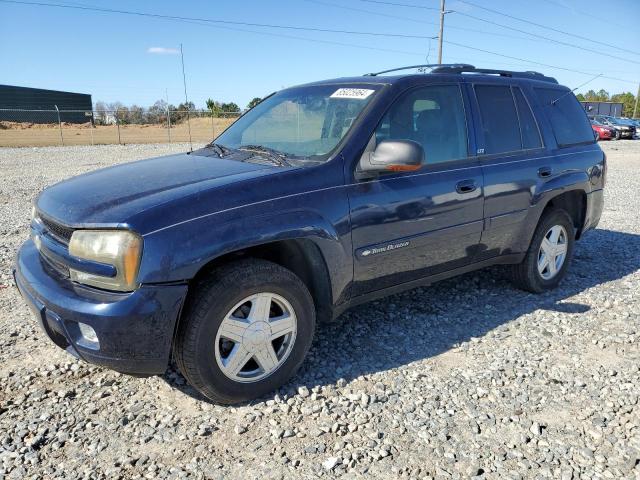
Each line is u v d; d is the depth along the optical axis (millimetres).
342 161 3354
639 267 5820
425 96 3896
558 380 3412
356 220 3359
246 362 3047
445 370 3535
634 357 3744
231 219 2879
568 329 4172
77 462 2619
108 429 2875
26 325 4137
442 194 3789
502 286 5105
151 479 2512
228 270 2916
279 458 2662
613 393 3271
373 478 2533
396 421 2965
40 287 2949
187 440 2795
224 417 2998
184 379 3381
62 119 58000
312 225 3125
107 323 2654
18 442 2752
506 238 4422
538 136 4699
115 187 3168
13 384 3289
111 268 2686
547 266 4934
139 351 2730
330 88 4066
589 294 4953
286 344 3215
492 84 4430
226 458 2662
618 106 41500
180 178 3219
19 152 21703
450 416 3021
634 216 8641
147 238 2674
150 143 28453
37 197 3572
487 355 3750
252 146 3812
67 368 3492
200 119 45594
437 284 5133
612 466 2621
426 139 3842
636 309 4598
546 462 2646
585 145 5219
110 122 46594
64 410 3037
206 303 2822
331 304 3400
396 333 4074
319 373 3449
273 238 2975
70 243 2824
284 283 3084
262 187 3061
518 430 2902
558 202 4973
